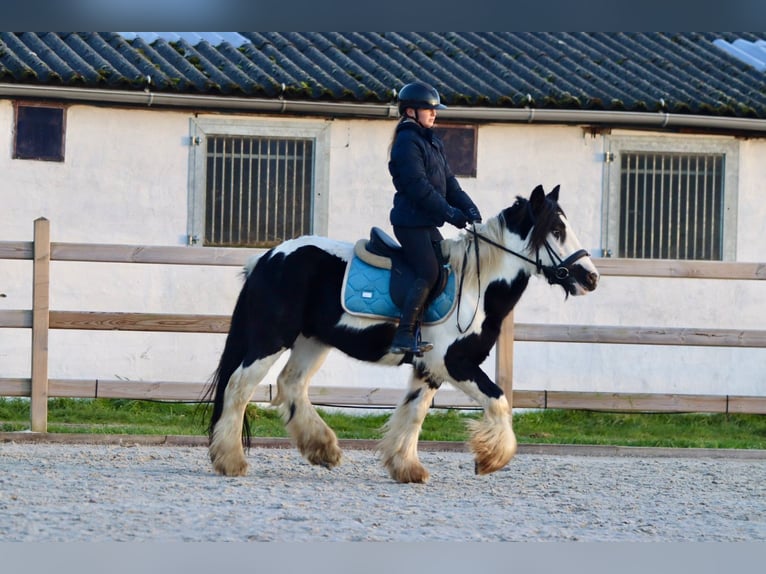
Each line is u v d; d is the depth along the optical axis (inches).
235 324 375.6
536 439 500.4
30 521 279.9
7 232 575.5
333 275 366.3
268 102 579.8
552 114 593.6
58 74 565.9
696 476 407.5
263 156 598.5
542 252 355.3
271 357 366.3
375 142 603.2
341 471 391.5
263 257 374.0
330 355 595.5
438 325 355.3
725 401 475.5
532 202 356.8
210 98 577.3
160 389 466.0
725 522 318.7
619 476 402.0
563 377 607.8
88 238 582.6
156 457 412.8
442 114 588.4
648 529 303.6
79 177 581.9
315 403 467.2
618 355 611.2
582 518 316.8
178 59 609.0
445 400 478.6
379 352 362.0
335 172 600.7
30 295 573.6
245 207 597.6
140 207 587.2
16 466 374.6
